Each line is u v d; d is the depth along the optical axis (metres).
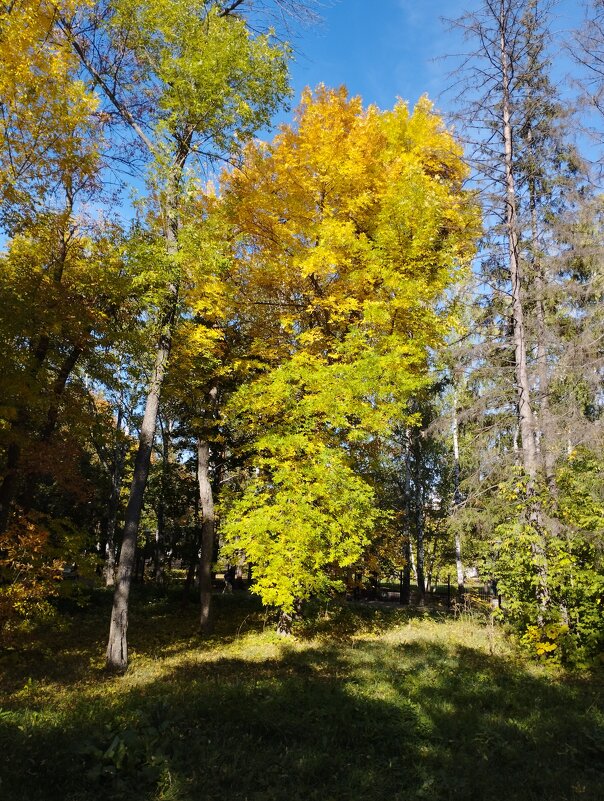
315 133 12.80
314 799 4.09
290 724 5.59
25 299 10.55
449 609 21.17
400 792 4.24
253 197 12.66
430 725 5.88
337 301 12.88
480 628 13.27
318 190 12.88
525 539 10.10
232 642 13.14
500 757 5.10
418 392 14.12
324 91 13.34
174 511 21.00
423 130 13.98
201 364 12.35
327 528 11.66
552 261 11.49
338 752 4.99
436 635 12.61
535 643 10.02
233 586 30.52
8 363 10.01
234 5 11.93
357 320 13.14
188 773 4.33
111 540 24.19
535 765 4.86
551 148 11.96
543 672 8.95
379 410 11.75
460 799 4.19
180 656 11.40
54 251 12.26
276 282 13.44
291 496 11.47
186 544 19.92
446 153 13.41
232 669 9.55
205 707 6.11
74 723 5.47
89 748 4.45
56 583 11.09
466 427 13.63
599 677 8.62
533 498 10.52
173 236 11.24
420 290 11.69
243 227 13.17
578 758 5.17
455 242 12.93
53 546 11.68
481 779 4.52
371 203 13.19
